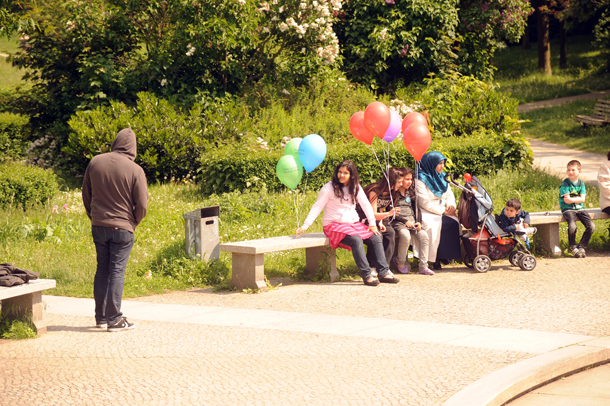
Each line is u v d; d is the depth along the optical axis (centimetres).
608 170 848
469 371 423
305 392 391
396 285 711
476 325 538
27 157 1537
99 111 1412
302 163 784
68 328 557
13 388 402
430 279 739
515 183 1229
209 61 1531
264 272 769
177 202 1150
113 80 1498
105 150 1362
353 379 412
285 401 377
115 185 541
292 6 1513
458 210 799
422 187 778
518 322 546
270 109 1503
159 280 741
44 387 403
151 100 1421
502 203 1117
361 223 739
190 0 1473
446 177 799
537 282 704
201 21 1473
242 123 1408
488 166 1330
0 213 1070
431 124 1455
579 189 845
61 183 1398
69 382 412
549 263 806
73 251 869
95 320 582
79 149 1401
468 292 666
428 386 398
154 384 406
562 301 616
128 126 1367
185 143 1370
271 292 693
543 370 421
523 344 480
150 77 1512
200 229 773
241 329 538
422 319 562
